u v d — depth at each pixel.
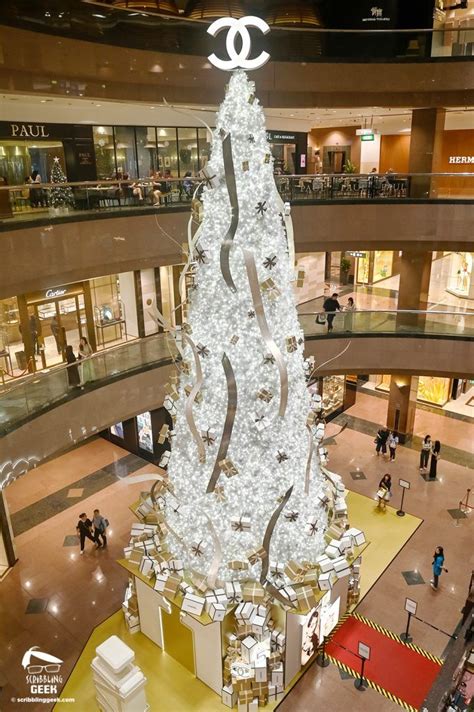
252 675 7.85
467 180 13.63
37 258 10.48
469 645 8.76
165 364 12.94
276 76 13.86
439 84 13.88
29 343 15.06
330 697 8.40
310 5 16.52
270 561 7.89
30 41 10.23
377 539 11.92
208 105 14.13
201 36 13.11
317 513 8.47
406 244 14.65
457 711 7.67
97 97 12.16
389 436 15.98
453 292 19.34
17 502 14.01
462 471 15.20
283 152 20.38
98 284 17.17
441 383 19.33
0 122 13.84
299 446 7.94
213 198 7.11
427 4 15.68
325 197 14.33
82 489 14.55
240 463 7.64
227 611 7.65
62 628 9.93
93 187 11.61
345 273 21.98
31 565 11.66
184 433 7.98
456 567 11.36
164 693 8.23
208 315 7.32
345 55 13.95
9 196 10.14
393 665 8.97
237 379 7.32
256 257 7.08
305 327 14.95
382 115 18.47
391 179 14.17
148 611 8.92
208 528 7.93
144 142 17.44
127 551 8.86
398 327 14.87
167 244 12.79
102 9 11.36
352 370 15.19
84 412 11.42
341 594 9.45
